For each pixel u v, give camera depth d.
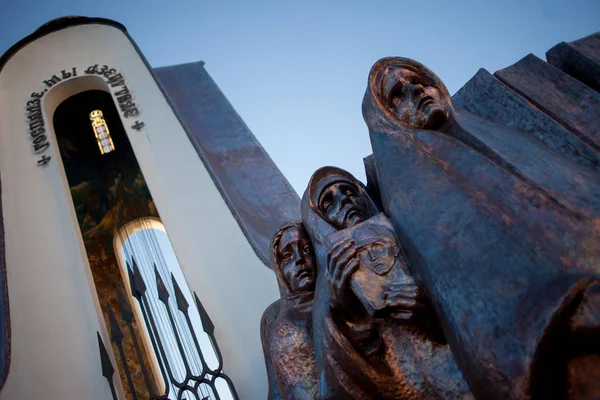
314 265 4.36
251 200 9.98
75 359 6.75
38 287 7.49
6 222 8.32
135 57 11.59
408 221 3.33
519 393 2.45
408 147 3.69
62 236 8.19
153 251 9.77
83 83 11.23
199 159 9.30
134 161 11.14
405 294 3.13
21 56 11.42
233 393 5.93
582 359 2.48
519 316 2.59
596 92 3.96
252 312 7.10
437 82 3.98
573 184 3.05
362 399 3.20
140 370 7.97
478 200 3.14
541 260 2.74
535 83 4.21
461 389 3.04
